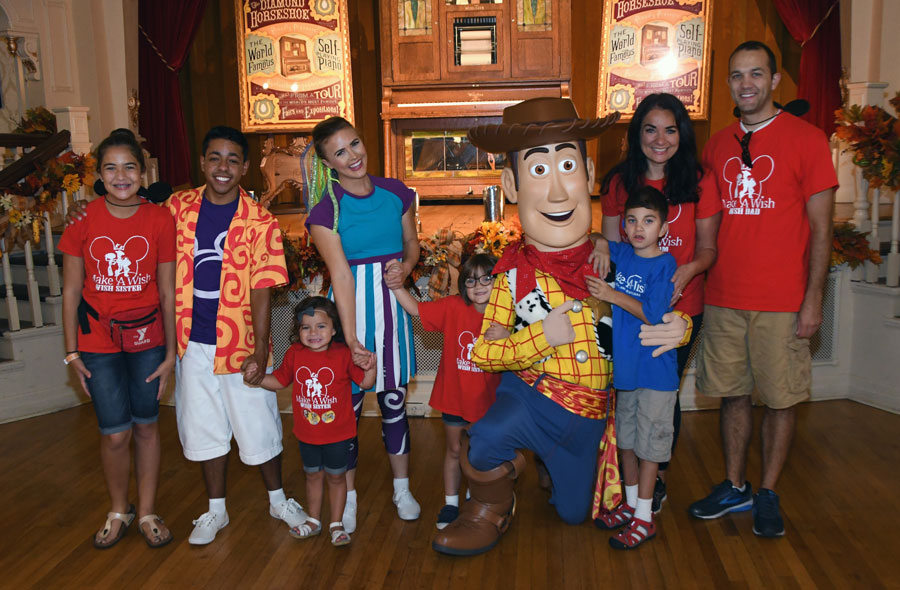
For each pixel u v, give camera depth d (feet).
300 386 9.80
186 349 9.87
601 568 9.30
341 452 9.82
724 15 28.53
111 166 9.27
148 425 10.05
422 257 13.99
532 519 10.66
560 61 26.30
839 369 15.21
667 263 9.39
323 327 9.72
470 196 27.66
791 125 9.75
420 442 13.73
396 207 10.12
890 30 22.82
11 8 22.36
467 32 26.43
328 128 9.49
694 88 26.53
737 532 10.11
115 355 9.77
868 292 14.67
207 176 9.66
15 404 15.44
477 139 9.53
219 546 10.11
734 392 10.40
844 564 9.25
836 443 12.99
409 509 10.71
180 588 9.11
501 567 9.39
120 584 9.24
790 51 28.30
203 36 30.32
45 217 16.30
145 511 10.25
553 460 9.80
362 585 9.08
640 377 9.51
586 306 9.45
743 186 9.92
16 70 22.93
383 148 30.58
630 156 10.25
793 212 9.77
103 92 24.47
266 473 10.52
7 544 10.30
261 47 26.76
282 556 9.81
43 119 20.70
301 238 14.49
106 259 9.46
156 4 25.02
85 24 23.82
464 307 10.38
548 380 9.59
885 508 10.64
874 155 14.21
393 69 26.71
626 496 10.52
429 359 14.93
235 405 10.02
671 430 9.62
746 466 11.50
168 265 9.77
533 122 9.32
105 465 10.05
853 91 16.40
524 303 9.50
